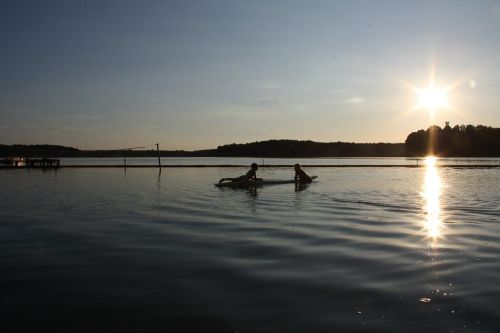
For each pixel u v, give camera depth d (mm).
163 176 34031
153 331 5016
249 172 24734
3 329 5066
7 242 9523
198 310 5613
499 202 16906
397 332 4984
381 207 15414
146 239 9836
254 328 5090
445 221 12336
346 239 9867
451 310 5602
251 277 6980
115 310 5609
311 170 44594
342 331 5012
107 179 30406
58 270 7355
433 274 7133
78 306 5742
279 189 22547
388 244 9352
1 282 6719
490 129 128875
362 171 42625
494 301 5895
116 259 8070
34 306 5742
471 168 50469
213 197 18688
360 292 6277
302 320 5312
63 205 15867
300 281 6777
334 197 18719
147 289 6398
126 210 14570
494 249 8883
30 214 13625
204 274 7133
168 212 14109
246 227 11383
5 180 29344
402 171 43094
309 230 10961
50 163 49844
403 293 6230
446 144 133875
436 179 30938
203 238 9961
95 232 10656
